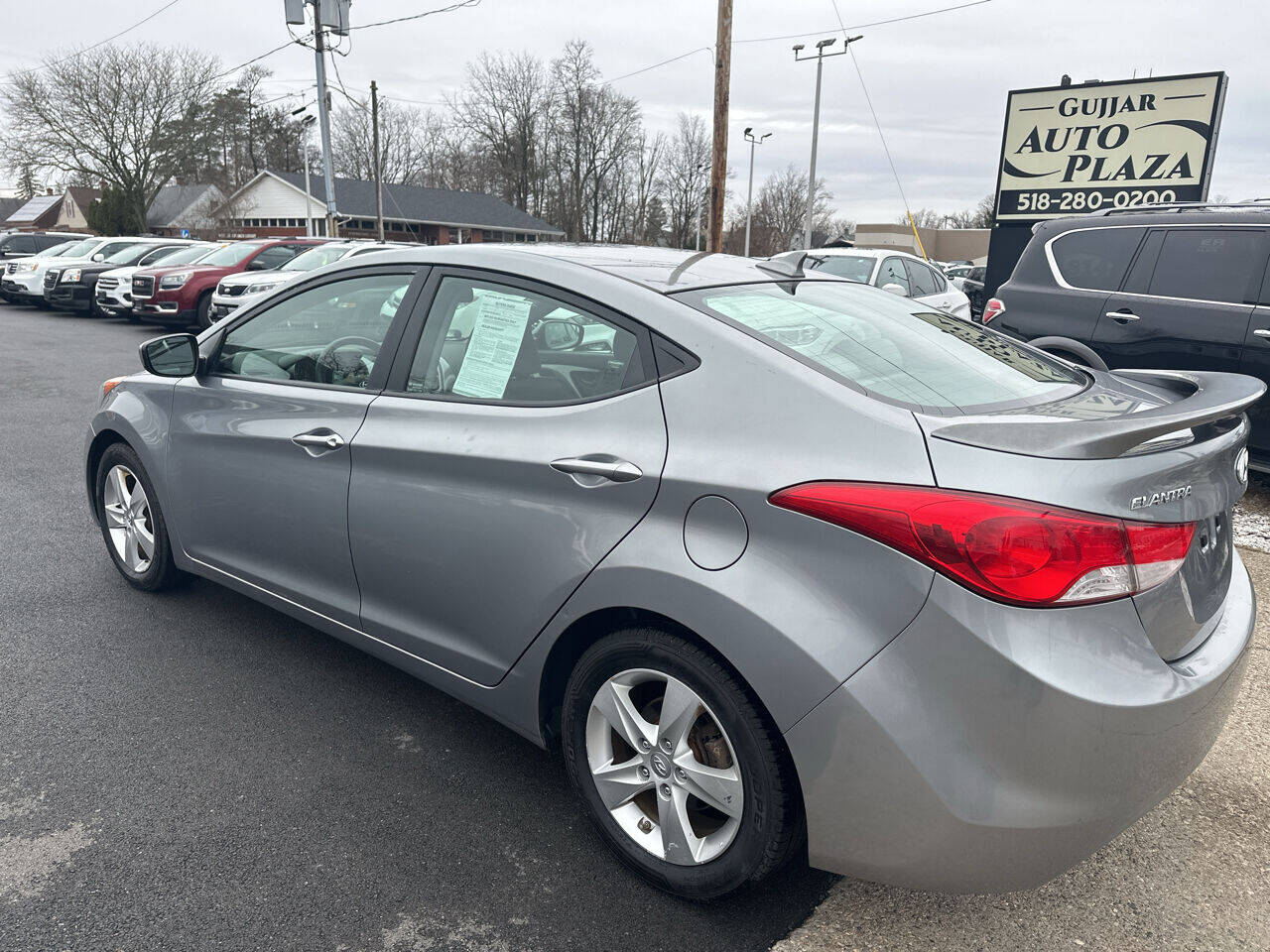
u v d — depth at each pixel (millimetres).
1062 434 1787
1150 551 1804
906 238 53188
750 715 1961
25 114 45750
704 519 2002
